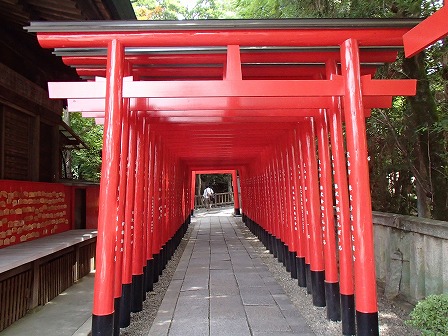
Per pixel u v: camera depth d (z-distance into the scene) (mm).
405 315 4379
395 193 7344
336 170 4277
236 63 3596
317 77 4828
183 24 3430
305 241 5895
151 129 6297
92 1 4520
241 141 8516
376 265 5488
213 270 7609
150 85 3562
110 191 3408
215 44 3592
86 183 7875
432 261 4062
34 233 5961
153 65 4422
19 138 5969
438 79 5574
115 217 3436
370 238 3453
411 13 4934
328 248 4691
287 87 3588
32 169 6277
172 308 5137
